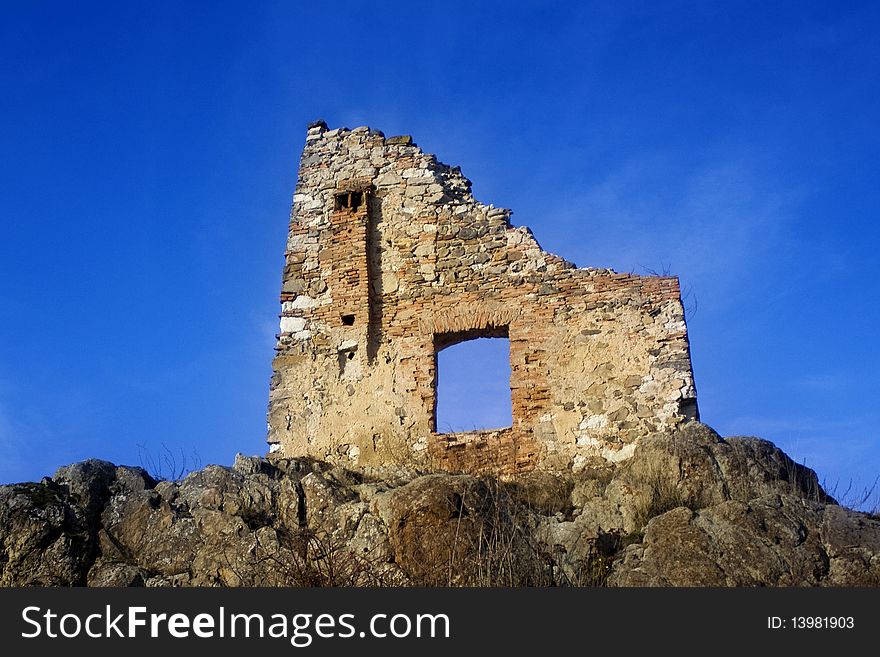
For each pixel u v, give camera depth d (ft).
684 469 46.29
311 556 43.34
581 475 51.29
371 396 57.31
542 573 39.96
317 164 64.03
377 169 62.80
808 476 47.91
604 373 54.44
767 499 42.96
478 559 39.06
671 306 55.01
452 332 57.77
